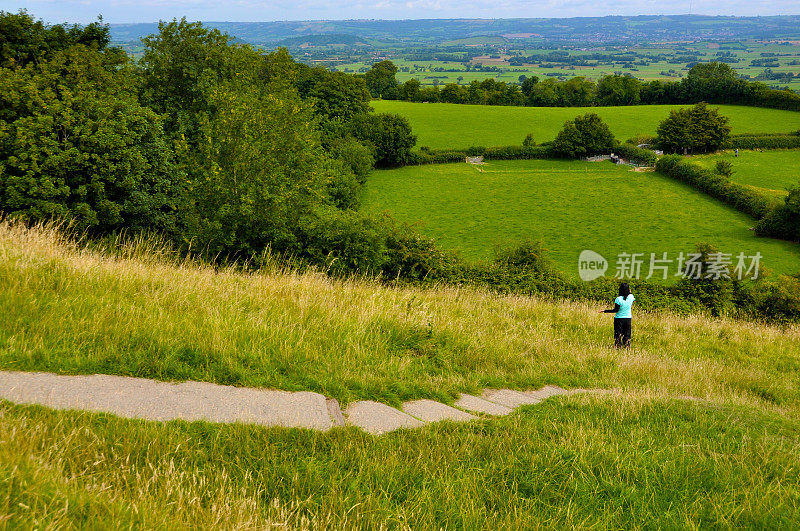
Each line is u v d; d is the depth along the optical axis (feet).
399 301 35.86
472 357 29.25
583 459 15.71
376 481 14.20
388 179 288.10
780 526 13.07
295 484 13.58
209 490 12.68
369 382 21.84
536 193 259.39
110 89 91.45
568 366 32.12
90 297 23.22
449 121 412.36
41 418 13.96
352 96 323.16
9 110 81.66
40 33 111.04
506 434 17.88
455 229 212.64
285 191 66.69
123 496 11.46
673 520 13.10
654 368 34.30
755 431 21.30
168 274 29.96
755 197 216.54
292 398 18.90
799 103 414.00
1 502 9.67
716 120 321.73
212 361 20.22
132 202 80.02
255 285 31.76
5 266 24.12
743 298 76.89
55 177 75.36
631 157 319.27
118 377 18.02
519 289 68.90
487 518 12.75
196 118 110.32
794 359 46.68
